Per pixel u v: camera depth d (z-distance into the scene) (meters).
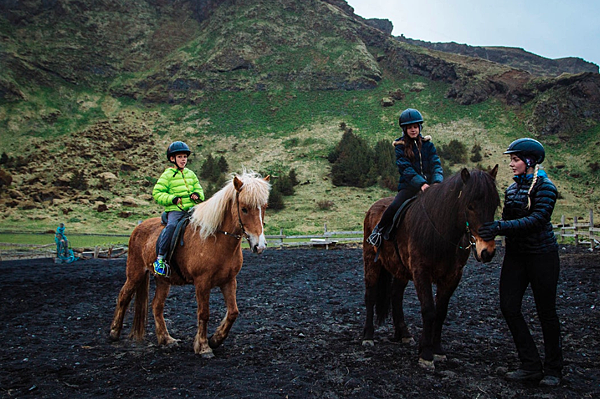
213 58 89.12
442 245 3.96
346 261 15.23
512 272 3.85
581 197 45.59
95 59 89.94
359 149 54.84
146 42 99.44
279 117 73.31
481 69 80.44
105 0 104.62
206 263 4.48
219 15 104.62
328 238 23.30
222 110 76.94
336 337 5.38
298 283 10.47
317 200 44.97
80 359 4.57
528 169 3.87
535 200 3.67
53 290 9.94
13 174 51.47
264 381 3.79
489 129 64.12
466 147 58.28
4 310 7.61
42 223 37.34
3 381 3.89
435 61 84.75
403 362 4.25
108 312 7.39
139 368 4.21
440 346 4.32
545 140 60.72
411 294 8.47
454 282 4.14
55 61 84.38
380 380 3.74
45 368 4.25
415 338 5.32
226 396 3.46
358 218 38.69
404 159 4.57
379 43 98.19
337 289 9.52
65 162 55.34
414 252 4.16
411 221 4.28
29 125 67.31
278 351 4.76
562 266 11.38
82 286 10.55
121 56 94.12
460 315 6.54
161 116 76.38
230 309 4.64
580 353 4.52
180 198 4.99
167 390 3.59
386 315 5.05
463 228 3.84
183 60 90.62
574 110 65.12
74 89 81.44
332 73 85.25
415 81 84.62
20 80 76.81
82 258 18.91
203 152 62.00
